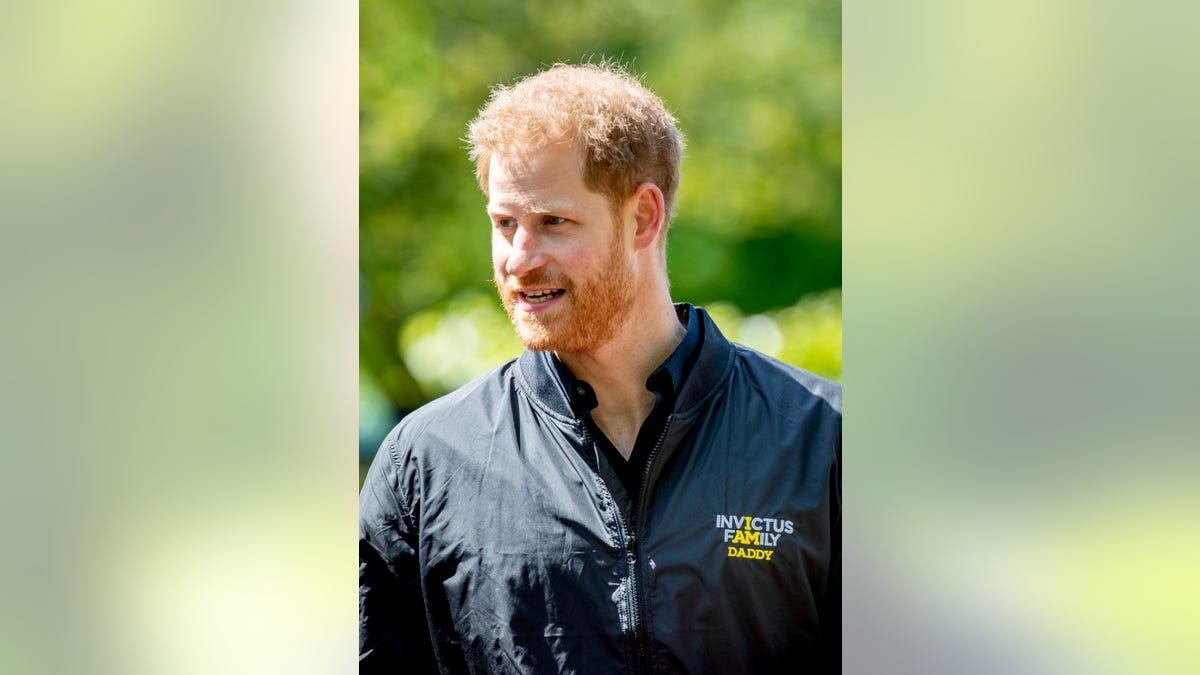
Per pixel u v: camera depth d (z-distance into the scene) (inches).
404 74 540.7
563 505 376.8
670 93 505.4
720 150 506.6
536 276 375.6
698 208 502.0
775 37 512.7
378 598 388.8
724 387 379.6
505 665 377.1
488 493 381.7
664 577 371.9
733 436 378.0
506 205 378.6
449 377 526.9
